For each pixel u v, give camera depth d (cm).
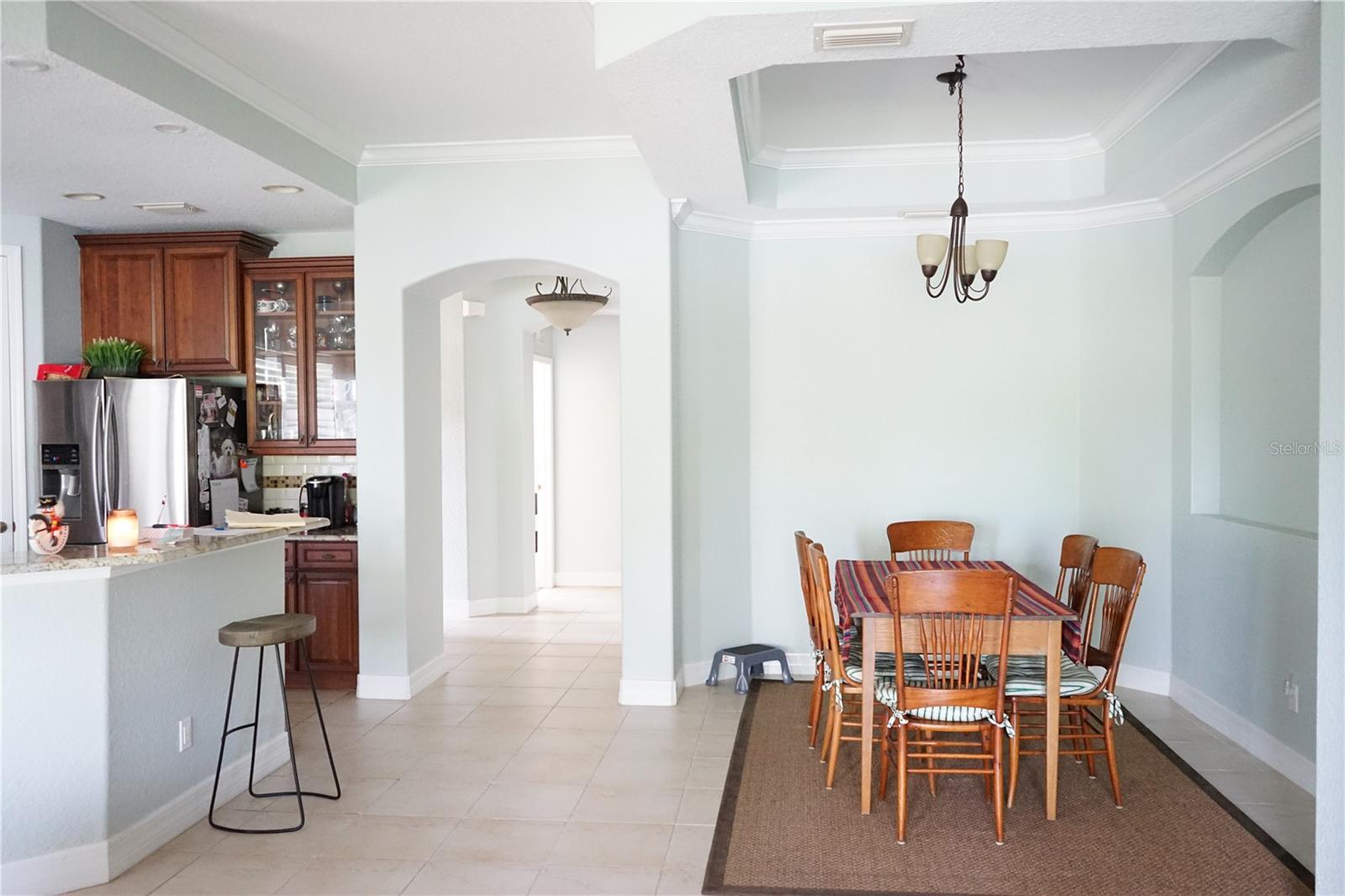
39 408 516
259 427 569
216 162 431
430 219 516
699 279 548
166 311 558
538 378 897
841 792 387
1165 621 515
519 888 307
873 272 567
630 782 400
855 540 571
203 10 337
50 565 301
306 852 334
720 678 564
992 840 339
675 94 348
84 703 312
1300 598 386
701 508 552
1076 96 446
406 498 525
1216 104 379
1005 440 560
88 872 310
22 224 530
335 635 541
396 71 399
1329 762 270
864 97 447
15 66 317
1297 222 416
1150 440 518
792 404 574
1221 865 317
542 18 345
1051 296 553
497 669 590
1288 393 423
